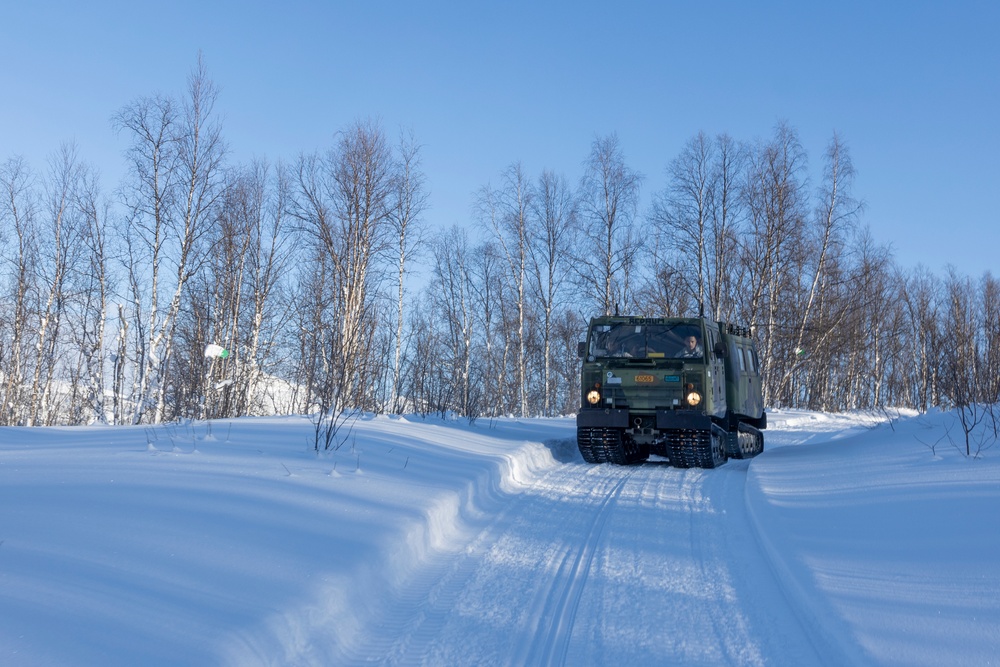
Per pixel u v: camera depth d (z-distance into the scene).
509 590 5.93
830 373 43.72
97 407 21.78
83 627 3.73
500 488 10.73
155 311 20.27
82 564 4.61
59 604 3.95
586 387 13.96
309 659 4.33
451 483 9.09
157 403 20.28
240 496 6.89
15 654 3.32
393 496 7.88
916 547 6.16
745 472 13.21
